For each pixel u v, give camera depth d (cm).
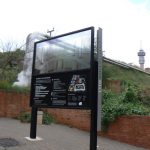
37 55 1327
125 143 1481
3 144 1149
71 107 1149
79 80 1141
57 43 1253
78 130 1650
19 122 1670
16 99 1792
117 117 1533
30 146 1157
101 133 1587
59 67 1226
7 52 2619
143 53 4553
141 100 1795
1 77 2255
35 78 1309
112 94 1778
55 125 1723
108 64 2830
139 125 1451
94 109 1112
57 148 1173
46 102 1242
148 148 1402
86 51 1145
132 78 3002
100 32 1151
